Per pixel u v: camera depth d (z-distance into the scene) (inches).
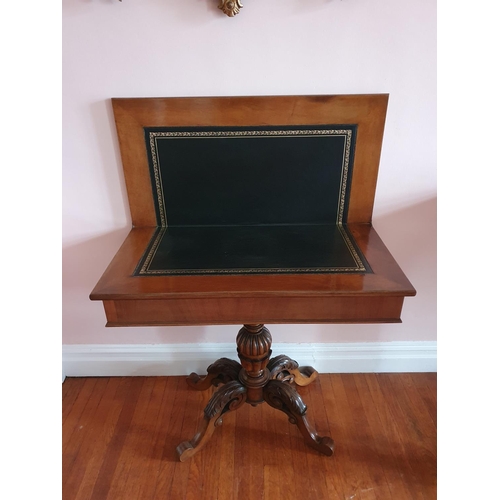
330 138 49.8
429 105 49.4
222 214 53.7
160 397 64.1
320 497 50.3
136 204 53.3
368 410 61.3
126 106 48.0
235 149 50.2
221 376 60.2
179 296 39.0
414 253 58.6
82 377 67.6
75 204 55.0
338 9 44.8
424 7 44.7
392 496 50.3
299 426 54.7
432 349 65.7
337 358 66.5
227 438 57.6
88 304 62.4
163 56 46.8
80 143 51.3
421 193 54.6
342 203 53.4
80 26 45.4
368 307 40.7
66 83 48.0
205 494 50.8
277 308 40.7
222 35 45.9
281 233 51.8
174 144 49.9
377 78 48.1
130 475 53.1
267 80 48.1
